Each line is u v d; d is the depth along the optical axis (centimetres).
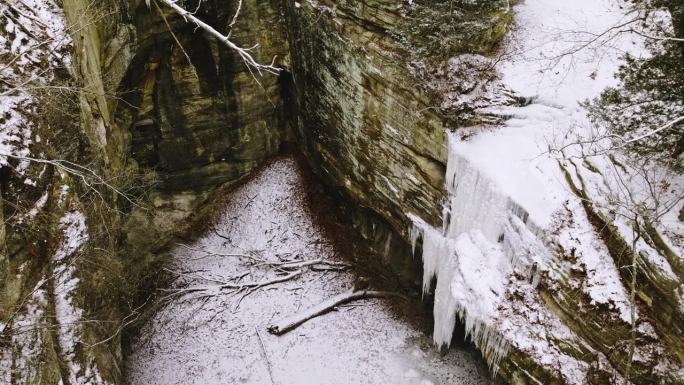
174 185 2089
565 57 1432
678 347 1076
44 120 1150
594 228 1195
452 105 1427
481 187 1342
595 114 1183
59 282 1146
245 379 1700
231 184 2208
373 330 1778
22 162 1064
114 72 1605
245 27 1909
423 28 1430
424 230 1586
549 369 1184
